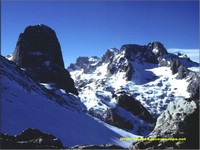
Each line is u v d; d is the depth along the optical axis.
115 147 40.38
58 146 39.94
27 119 150.62
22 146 36.41
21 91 182.88
